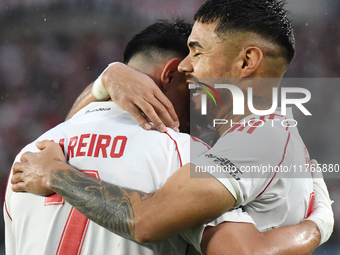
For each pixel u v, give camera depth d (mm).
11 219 5414
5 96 29016
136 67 5844
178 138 4918
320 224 5129
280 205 4938
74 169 4738
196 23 5672
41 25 30547
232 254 4320
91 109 5484
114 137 4902
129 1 31250
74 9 30750
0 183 25516
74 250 4715
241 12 5379
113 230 4387
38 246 4836
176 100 5902
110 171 4711
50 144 5098
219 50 5438
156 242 4328
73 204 4512
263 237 4543
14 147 27391
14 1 31312
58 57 29953
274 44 5473
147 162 4676
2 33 30516
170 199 4258
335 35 30312
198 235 4492
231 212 4574
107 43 30484
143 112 5086
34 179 4805
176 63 5746
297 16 30531
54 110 28984
